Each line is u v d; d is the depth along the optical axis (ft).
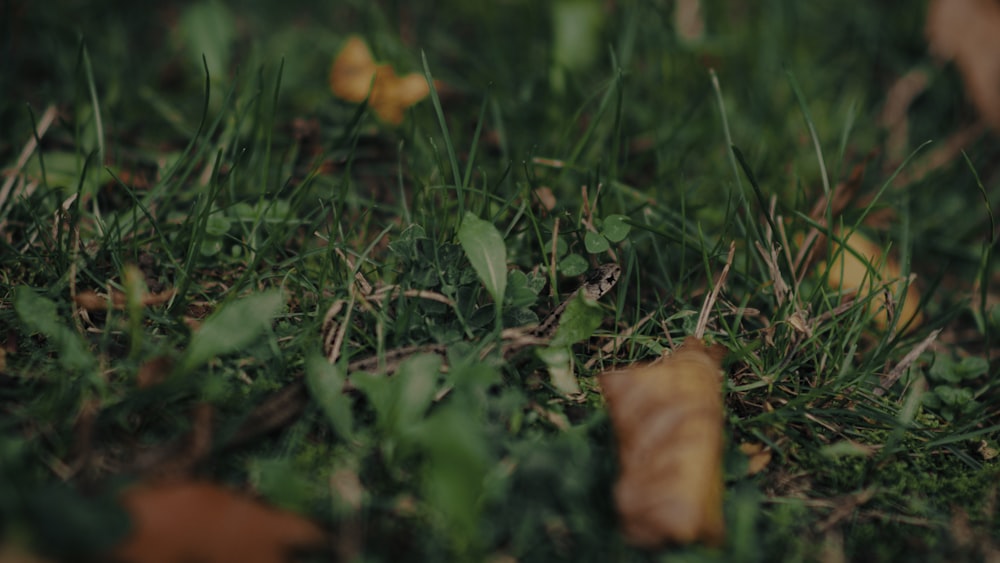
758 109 2.15
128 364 1.55
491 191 1.82
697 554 1.40
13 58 2.18
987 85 2.14
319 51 2.36
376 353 1.62
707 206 1.92
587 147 2.01
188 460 1.43
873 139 2.18
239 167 1.91
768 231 1.80
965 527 1.51
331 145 1.97
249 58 2.18
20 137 1.95
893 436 1.55
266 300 1.55
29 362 1.57
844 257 1.84
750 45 2.29
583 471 1.46
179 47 2.26
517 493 1.46
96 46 2.24
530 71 2.27
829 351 1.69
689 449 1.44
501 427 1.51
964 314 1.86
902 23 2.42
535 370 1.61
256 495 1.44
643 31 2.27
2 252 1.74
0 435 1.45
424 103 2.10
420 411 1.47
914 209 2.04
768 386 1.62
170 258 1.69
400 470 1.48
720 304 1.74
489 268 1.58
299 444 1.50
